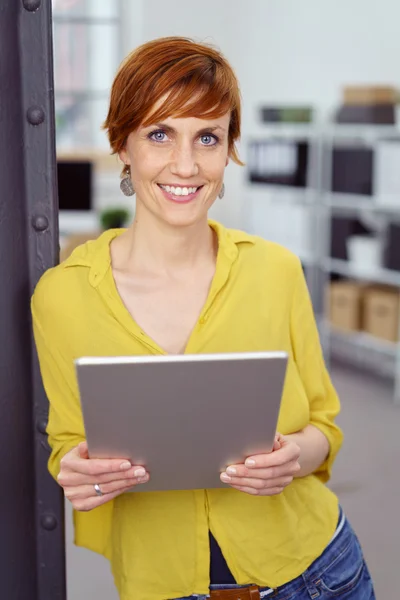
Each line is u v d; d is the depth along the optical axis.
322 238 5.17
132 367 0.93
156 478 1.10
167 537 1.19
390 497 3.20
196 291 1.24
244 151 6.84
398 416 4.11
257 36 6.70
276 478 1.10
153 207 1.17
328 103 5.92
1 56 1.18
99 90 7.01
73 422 1.23
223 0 6.96
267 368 0.96
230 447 1.05
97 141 7.09
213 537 1.21
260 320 1.25
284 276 1.29
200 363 0.94
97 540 1.35
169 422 1.00
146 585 1.19
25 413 1.30
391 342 4.56
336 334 4.99
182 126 1.11
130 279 1.22
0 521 1.30
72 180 4.46
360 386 4.58
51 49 1.20
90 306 1.20
